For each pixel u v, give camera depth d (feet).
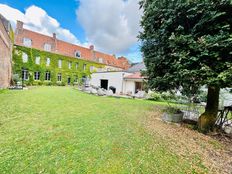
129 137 13.46
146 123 18.69
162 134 15.16
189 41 14.26
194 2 13.69
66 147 10.66
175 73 15.98
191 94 23.47
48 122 15.85
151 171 8.79
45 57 92.38
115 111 24.47
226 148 13.44
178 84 18.40
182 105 35.32
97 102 32.86
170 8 15.43
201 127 17.85
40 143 10.95
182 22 15.89
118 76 70.74
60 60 100.63
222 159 11.29
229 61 13.19
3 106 21.42
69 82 105.81
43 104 25.20
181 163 10.02
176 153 11.35
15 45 79.05
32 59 86.07
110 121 18.13
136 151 11.00
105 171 8.40
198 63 14.26
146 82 23.62
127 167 8.96
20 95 33.58
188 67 14.74
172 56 16.08
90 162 9.12
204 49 13.50
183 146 12.79
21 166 8.21
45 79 93.04
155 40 18.75
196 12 14.17
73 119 17.63
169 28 16.65
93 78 83.30
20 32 85.05
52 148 10.36
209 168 9.81
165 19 16.30
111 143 11.91
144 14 19.12
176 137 14.76
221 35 12.82
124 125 16.97
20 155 9.23
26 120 15.97
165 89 20.66
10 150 9.72
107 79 75.56
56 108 22.95
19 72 80.84
